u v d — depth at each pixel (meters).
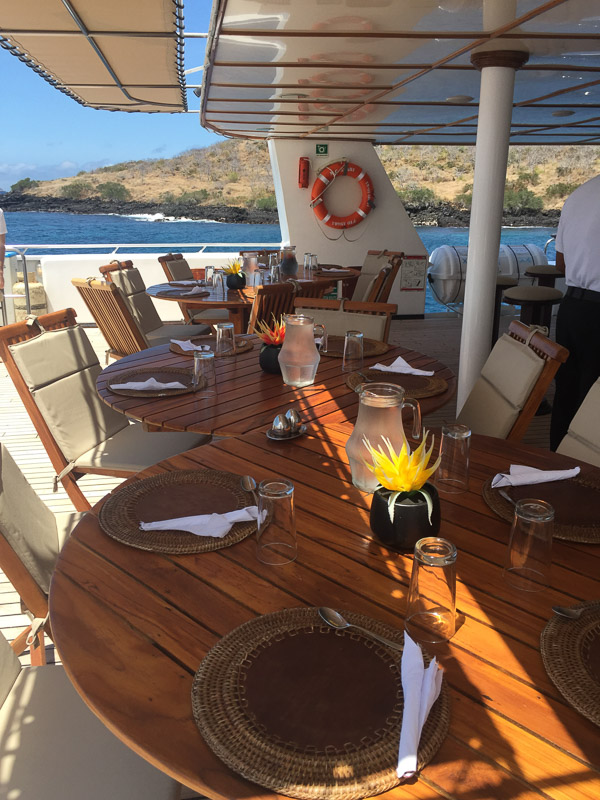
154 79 5.21
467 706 0.88
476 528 1.37
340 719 0.83
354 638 0.99
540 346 2.10
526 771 0.78
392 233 8.05
